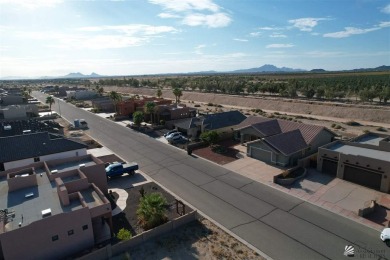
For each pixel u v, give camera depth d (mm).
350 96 107188
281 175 36125
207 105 108000
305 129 47250
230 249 23000
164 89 166125
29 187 27266
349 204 29547
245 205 30094
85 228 22906
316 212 28250
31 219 21797
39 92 180500
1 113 80125
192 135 57875
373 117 73750
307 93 111250
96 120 80188
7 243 19703
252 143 44406
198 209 29500
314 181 35531
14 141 38781
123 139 58656
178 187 34906
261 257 21984
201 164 42781
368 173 33250
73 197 25078
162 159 45531
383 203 29406
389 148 37156
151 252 22828
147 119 75938
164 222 26547
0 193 26000
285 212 28453
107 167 38625
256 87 132125
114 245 22438
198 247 23328
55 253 21734
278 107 96562
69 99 132375
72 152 40125
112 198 31906
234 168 40719
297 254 22234
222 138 55562
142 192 31016
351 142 41219
